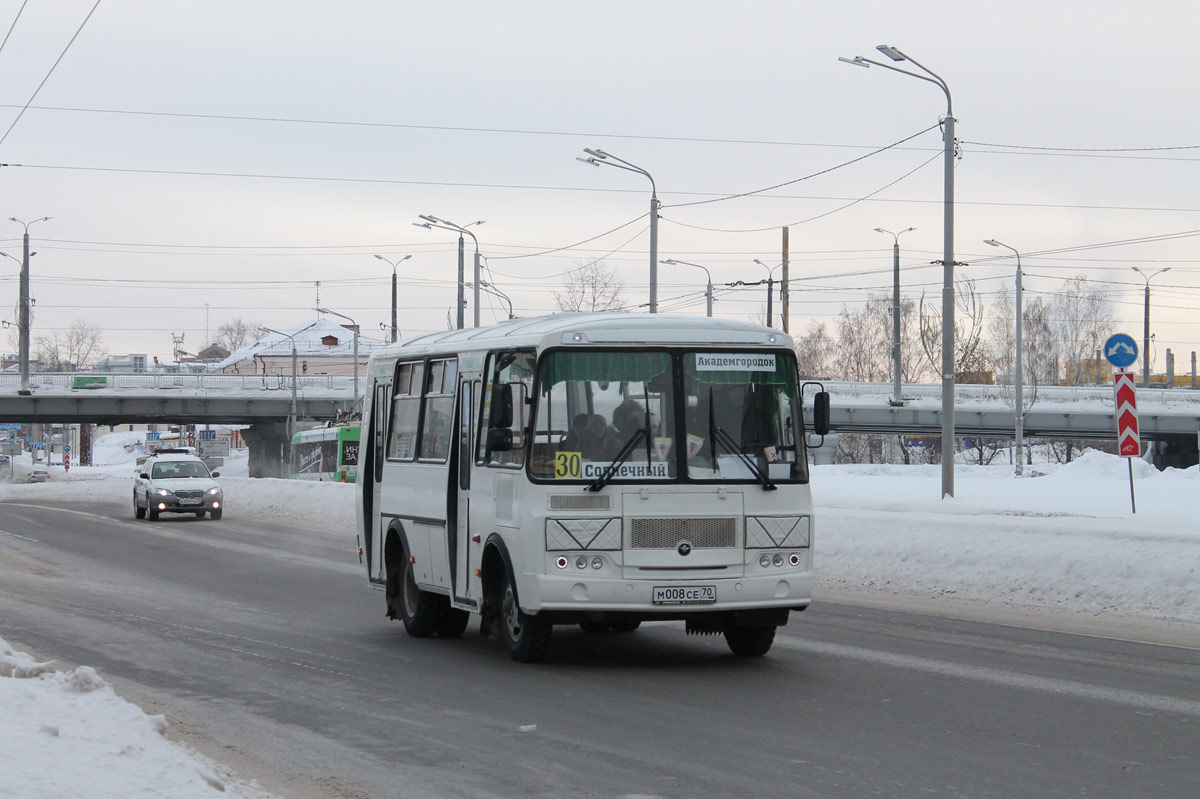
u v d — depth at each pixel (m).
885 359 99.25
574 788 7.00
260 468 87.44
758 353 11.30
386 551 14.50
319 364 130.12
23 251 73.81
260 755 7.89
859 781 7.06
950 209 27.30
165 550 26.20
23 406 74.06
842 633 13.35
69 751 6.53
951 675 10.61
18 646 12.68
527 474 10.83
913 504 26.47
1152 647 12.16
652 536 10.77
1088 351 92.69
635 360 11.04
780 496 11.11
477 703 9.55
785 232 49.62
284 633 13.80
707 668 11.12
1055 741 8.05
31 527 33.78
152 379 77.88
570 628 14.05
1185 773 7.20
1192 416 66.56
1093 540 17.16
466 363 12.57
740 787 6.96
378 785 7.13
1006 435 73.12
